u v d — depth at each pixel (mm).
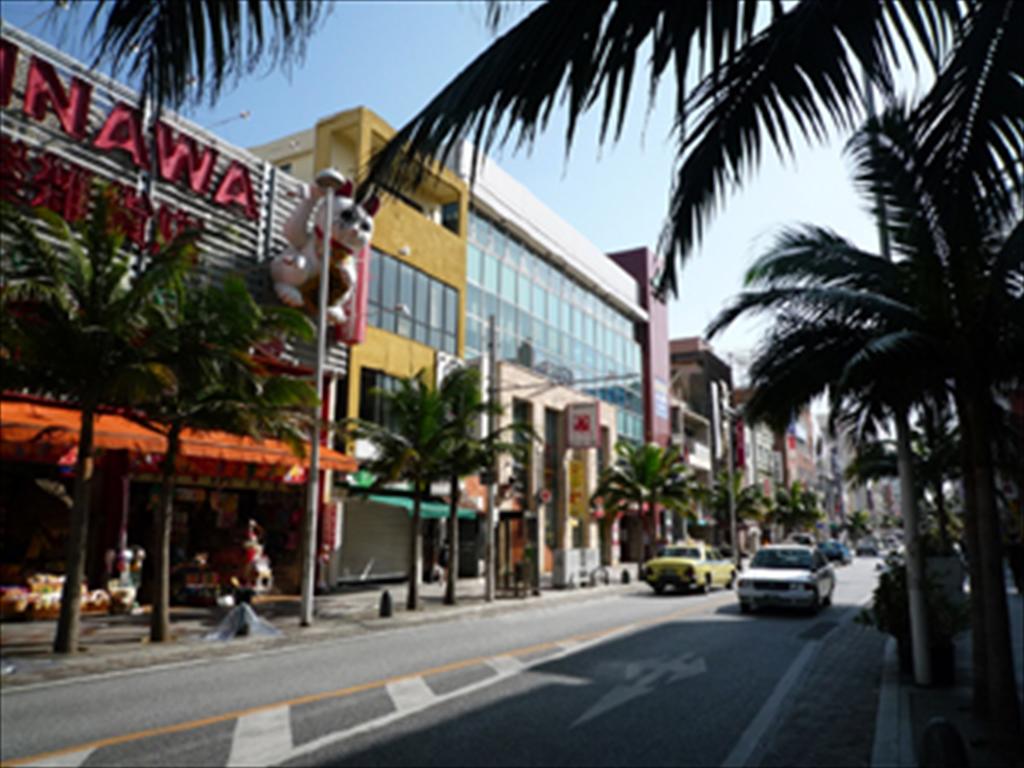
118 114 15469
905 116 2658
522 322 34656
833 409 6969
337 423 16156
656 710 8094
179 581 17031
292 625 14414
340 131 24391
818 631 14836
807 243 8109
